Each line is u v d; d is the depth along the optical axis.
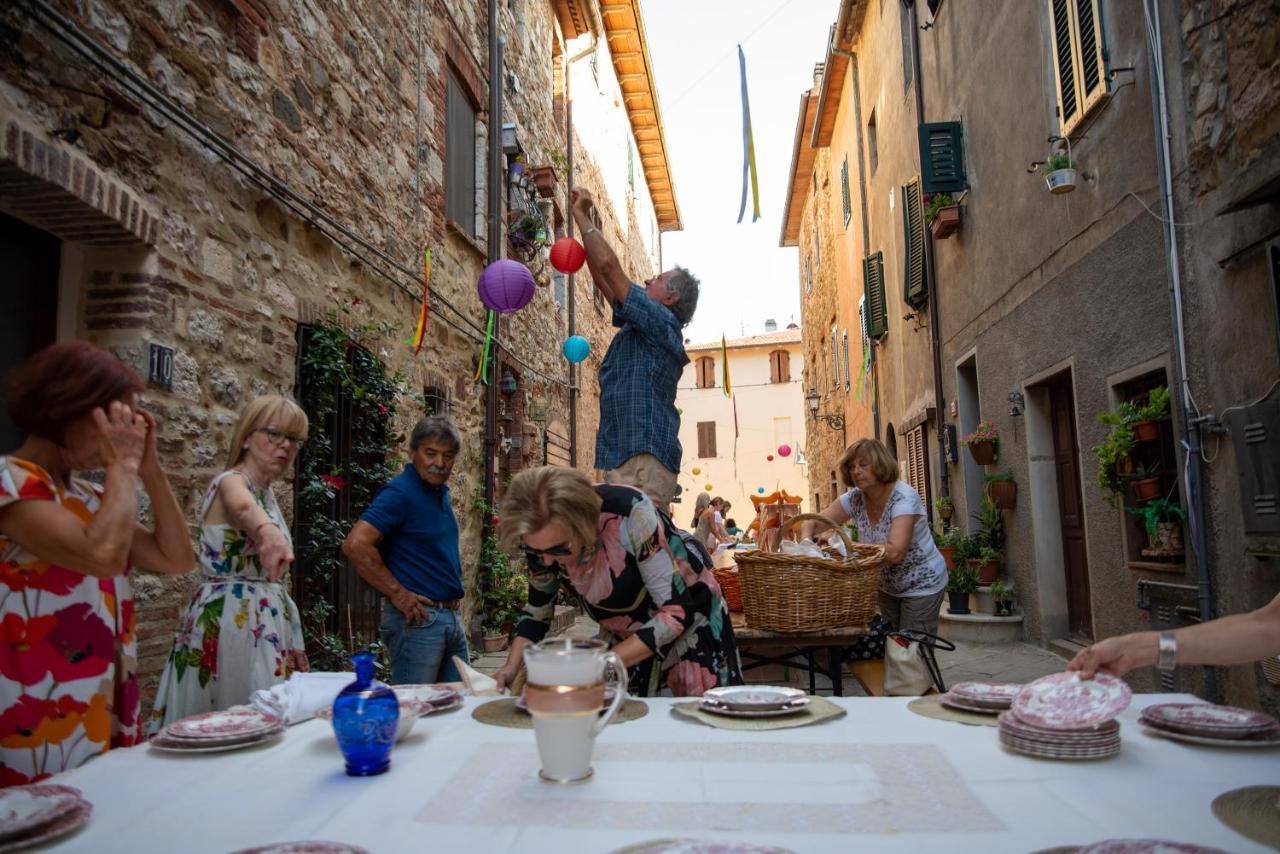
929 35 9.36
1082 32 5.22
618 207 16.97
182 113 3.43
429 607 3.71
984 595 7.66
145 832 1.18
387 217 5.93
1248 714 1.64
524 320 9.91
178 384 3.53
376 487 5.41
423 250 6.61
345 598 5.27
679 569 2.40
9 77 2.75
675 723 1.79
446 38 7.27
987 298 7.69
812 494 24.59
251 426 2.79
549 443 11.10
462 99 7.94
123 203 3.18
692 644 2.44
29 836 1.14
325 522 4.64
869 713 1.85
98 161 3.12
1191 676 4.36
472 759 1.53
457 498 7.39
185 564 2.12
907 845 1.08
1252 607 3.78
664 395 3.01
